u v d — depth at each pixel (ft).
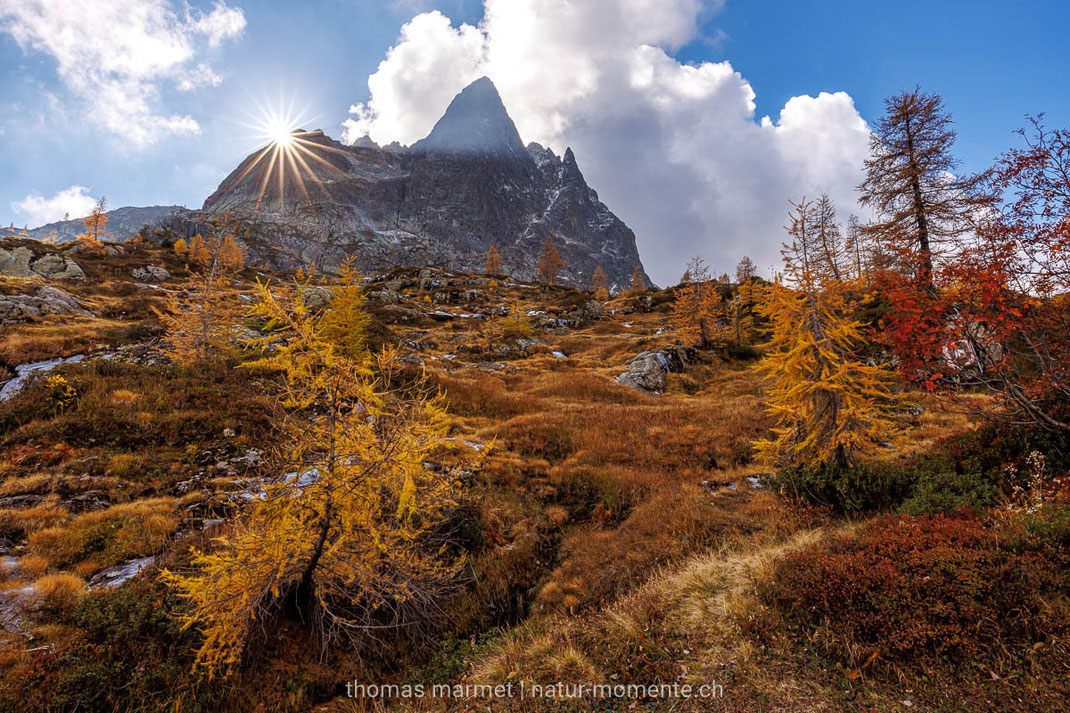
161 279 175.32
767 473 43.16
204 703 20.11
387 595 25.25
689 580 22.35
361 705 20.89
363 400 23.03
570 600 26.09
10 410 46.73
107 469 39.34
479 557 32.91
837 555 18.83
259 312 22.00
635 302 225.76
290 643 23.77
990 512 21.71
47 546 28.86
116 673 19.53
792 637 16.39
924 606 15.10
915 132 63.98
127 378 55.57
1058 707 11.42
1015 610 14.11
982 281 23.54
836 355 32.94
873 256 54.39
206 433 47.42
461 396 75.51
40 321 93.61
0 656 19.11
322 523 22.85
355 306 75.36
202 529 31.83
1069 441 25.81
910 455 40.19
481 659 21.65
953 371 27.02
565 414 68.44
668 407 73.10
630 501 41.14
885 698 13.12
